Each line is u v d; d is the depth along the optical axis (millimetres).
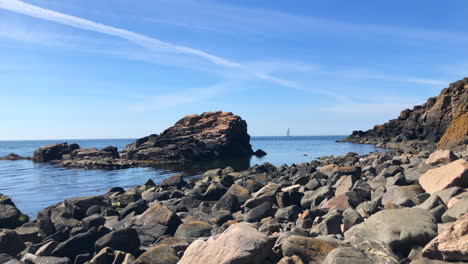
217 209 16906
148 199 21109
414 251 7523
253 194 19141
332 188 17438
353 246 7926
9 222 16688
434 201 10266
